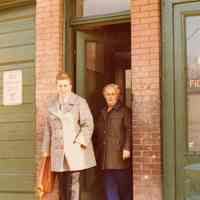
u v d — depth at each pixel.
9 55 8.12
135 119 6.72
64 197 6.48
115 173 6.80
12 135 7.97
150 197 6.57
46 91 7.47
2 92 8.14
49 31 7.51
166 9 6.68
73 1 7.59
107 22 7.34
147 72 6.70
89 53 7.64
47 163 6.59
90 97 7.58
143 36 6.76
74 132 6.38
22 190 7.77
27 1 7.92
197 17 6.56
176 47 6.61
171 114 6.56
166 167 6.54
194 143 6.46
